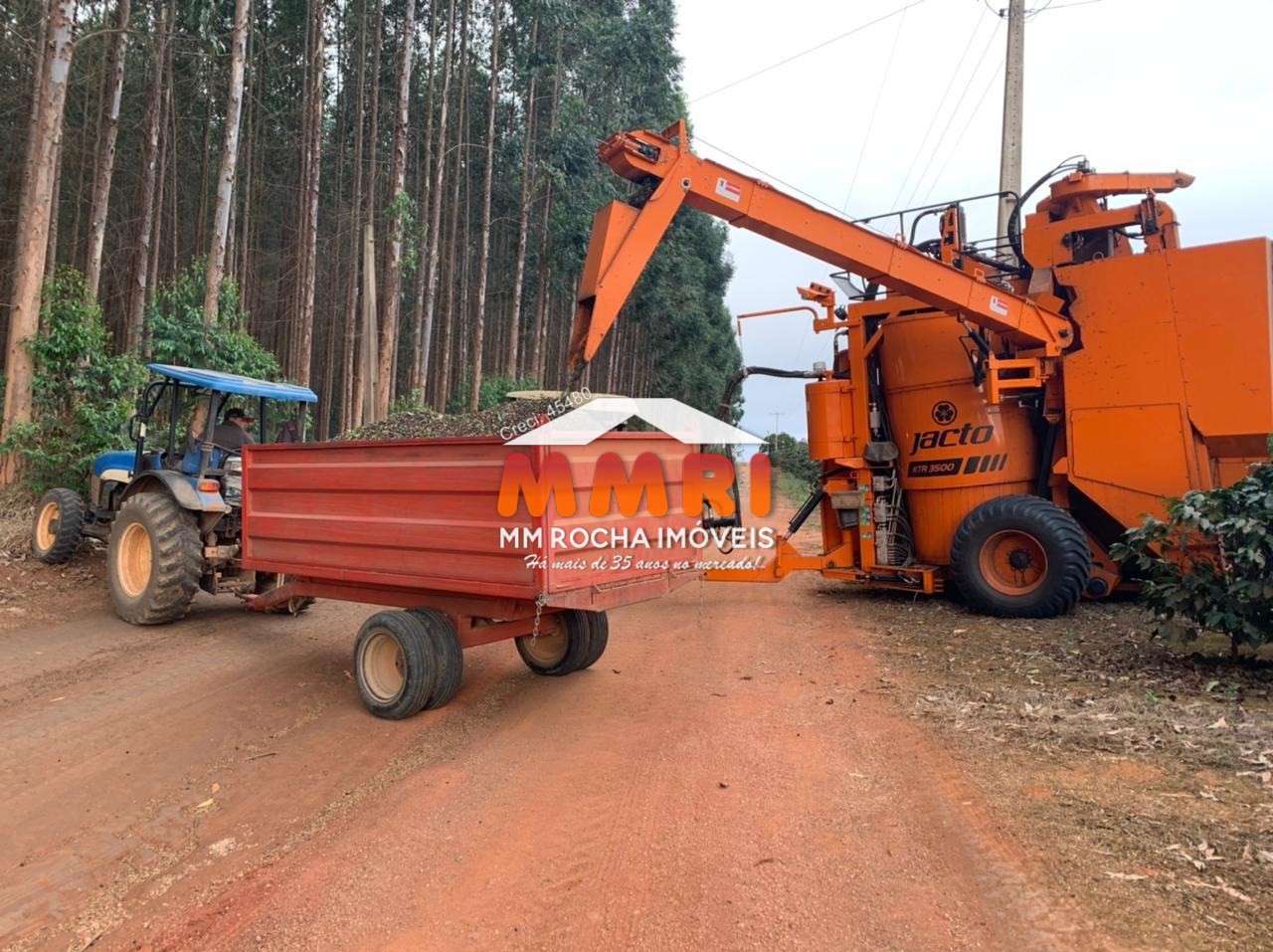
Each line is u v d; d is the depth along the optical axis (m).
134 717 5.23
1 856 3.53
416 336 23.72
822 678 6.04
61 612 8.12
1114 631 7.08
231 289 15.02
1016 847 3.29
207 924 2.99
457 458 5.07
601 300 6.73
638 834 3.60
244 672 6.24
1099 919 2.77
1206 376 7.29
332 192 30.75
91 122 24.23
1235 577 5.57
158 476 7.73
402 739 4.89
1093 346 7.73
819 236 7.54
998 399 7.93
